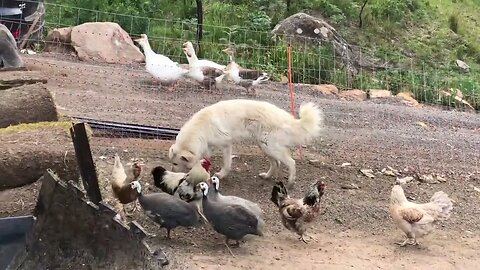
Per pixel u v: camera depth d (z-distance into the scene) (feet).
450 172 21.81
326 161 21.08
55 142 13.99
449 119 29.35
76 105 22.61
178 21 36.91
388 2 45.65
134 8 37.55
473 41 46.39
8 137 14.14
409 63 38.78
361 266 14.35
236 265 13.66
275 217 16.55
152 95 25.66
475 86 35.73
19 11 30.01
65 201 10.52
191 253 14.03
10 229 11.18
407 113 28.99
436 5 50.24
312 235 15.81
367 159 21.85
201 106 25.03
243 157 20.20
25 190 13.38
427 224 15.56
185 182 15.28
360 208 17.70
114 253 9.99
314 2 42.47
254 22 37.99
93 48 30.55
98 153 18.83
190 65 26.94
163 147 20.24
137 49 31.53
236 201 14.38
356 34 41.68
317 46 35.12
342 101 29.68
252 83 27.35
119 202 14.98
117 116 22.09
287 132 17.71
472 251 15.90
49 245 10.76
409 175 20.98
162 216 14.06
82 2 36.40
